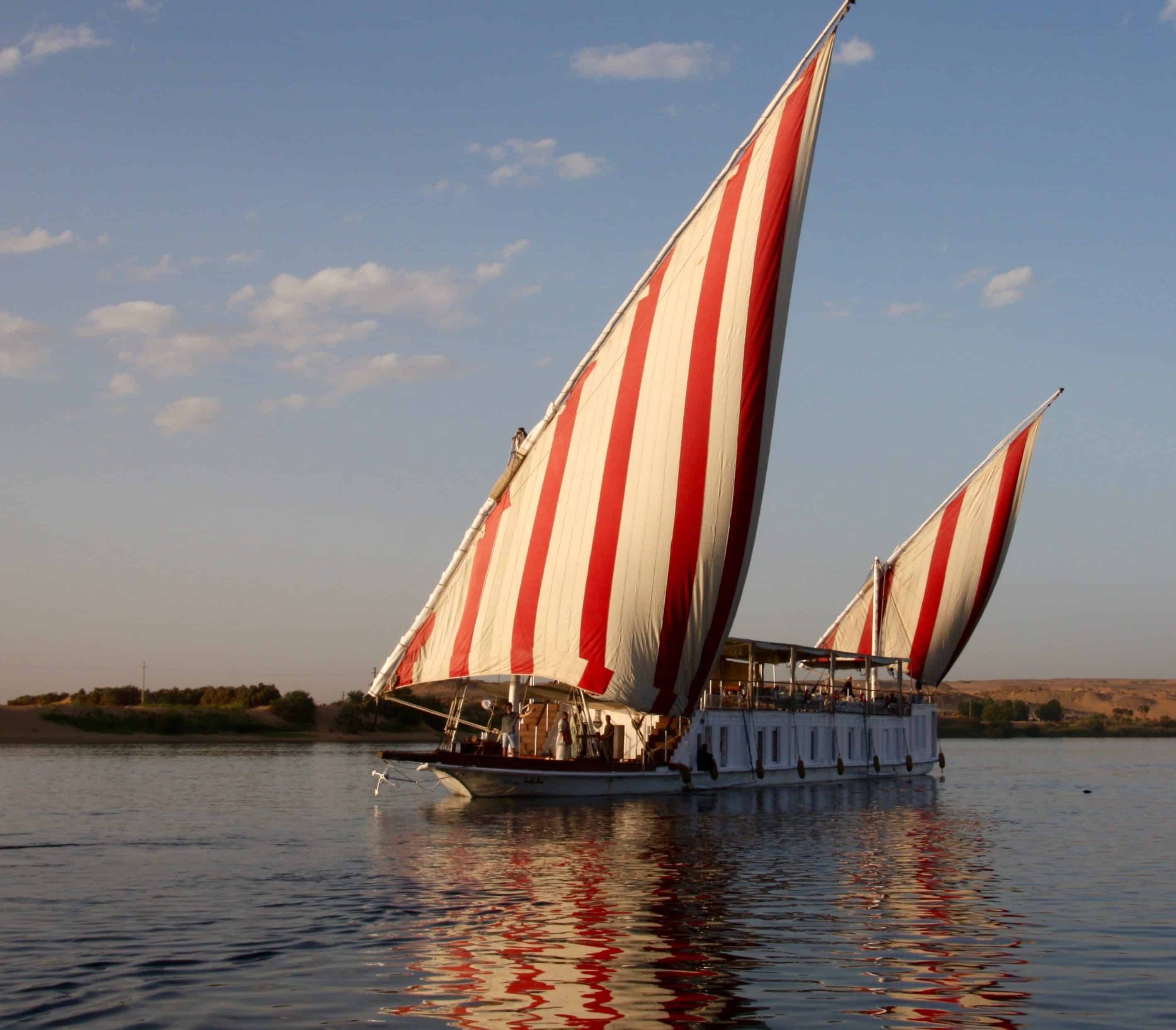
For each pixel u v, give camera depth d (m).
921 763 77.56
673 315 49.81
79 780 68.50
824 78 47.66
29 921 24.77
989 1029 17.47
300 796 56.38
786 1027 17.52
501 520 51.94
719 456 49.22
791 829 42.78
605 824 43.06
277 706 140.75
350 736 135.38
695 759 55.72
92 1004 18.42
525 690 54.78
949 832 43.59
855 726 69.69
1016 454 79.88
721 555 49.88
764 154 48.69
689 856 34.97
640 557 49.47
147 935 23.33
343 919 24.95
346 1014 17.97
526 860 33.78
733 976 20.31
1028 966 21.23
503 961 21.23
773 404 49.66
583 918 25.23
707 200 50.22
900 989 19.52
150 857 34.56
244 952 21.83
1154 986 19.86
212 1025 17.39
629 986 19.59
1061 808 56.00
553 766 50.06
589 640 49.34
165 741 127.31
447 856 34.44
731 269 48.78
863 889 29.64
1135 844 40.81
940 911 26.62
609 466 49.72
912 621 83.00
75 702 146.12
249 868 32.31
